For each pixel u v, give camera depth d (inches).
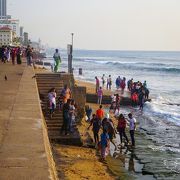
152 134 907.4
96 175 542.3
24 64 1341.0
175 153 729.0
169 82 2573.8
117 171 589.3
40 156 295.1
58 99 791.7
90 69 3858.3
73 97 904.3
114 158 671.1
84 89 911.0
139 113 1215.6
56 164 570.9
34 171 262.7
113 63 5017.2
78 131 744.3
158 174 593.3
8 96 623.5
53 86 900.6
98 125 719.7
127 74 3228.3
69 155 625.9
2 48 1411.2
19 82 817.5
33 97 617.3
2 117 450.3
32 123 418.9
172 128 984.9
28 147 319.3
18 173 258.5
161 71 3639.3
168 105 1427.2
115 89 1718.8
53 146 664.4
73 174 532.4
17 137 353.1
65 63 4598.9
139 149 749.9
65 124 693.9
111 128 730.2
